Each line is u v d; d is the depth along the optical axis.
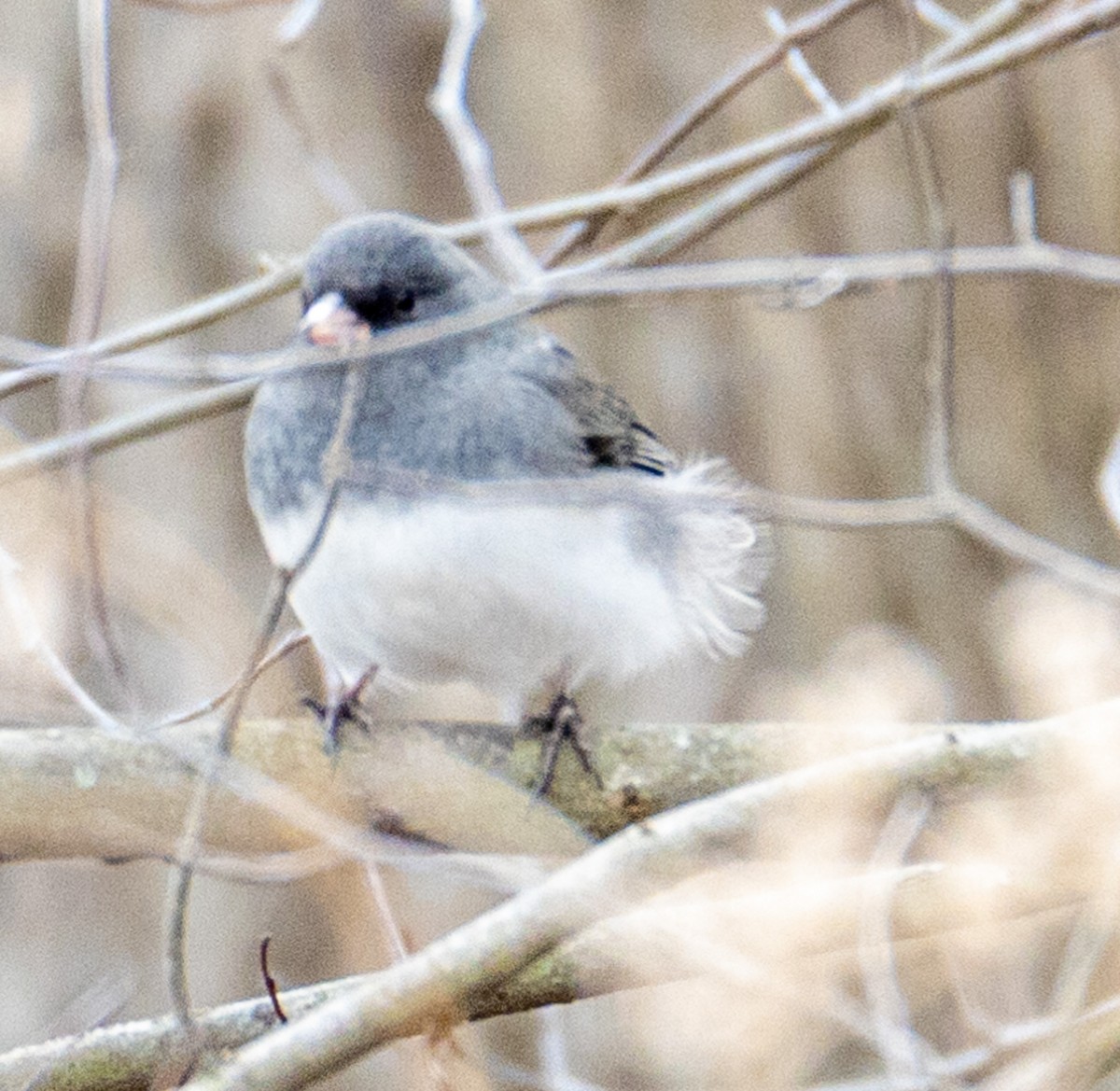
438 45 12.54
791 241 12.51
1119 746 7.39
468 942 6.17
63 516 9.51
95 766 7.69
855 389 12.34
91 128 7.48
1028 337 12.63
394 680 9.32
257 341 12.31
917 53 8.25
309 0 10.55
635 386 12.27
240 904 11.70
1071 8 10.84
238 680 6.69
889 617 12.14
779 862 7.45
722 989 9.97
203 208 12.45
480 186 9.58
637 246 10.24
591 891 6.27
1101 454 12.59
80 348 7.25
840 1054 10.70
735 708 12.00
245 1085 5.95
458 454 8.71
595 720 11.97
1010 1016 10.61
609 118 12.57
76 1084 7.56
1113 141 12.78
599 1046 11.30
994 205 12.76
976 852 8.55
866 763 7.11
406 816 8.16
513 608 8.53
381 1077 11.30
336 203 10.72
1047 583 9.94
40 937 11.98
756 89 12.56
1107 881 7.76
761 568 10.13
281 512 8.73
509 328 9.26
